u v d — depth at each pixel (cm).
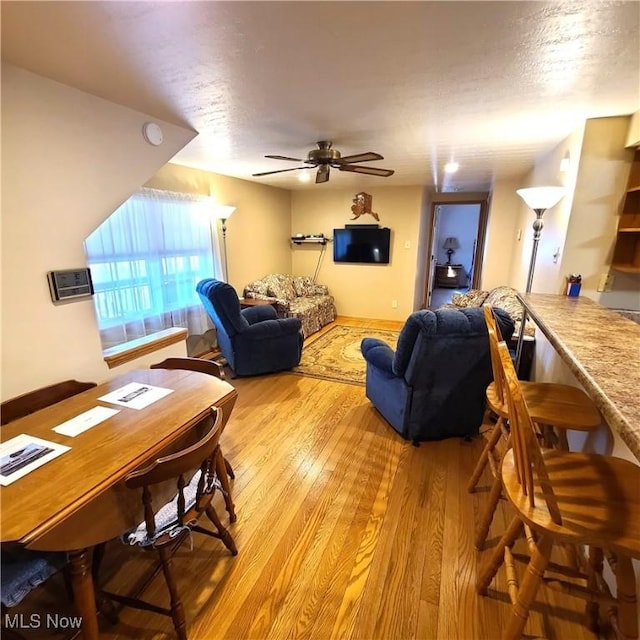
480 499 204
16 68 162
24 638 127
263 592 152
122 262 342
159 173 379
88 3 113
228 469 214
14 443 133
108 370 218
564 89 188
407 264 596
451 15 122
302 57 153
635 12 119
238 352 365
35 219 175
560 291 264
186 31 133
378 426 281
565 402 162
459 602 147
